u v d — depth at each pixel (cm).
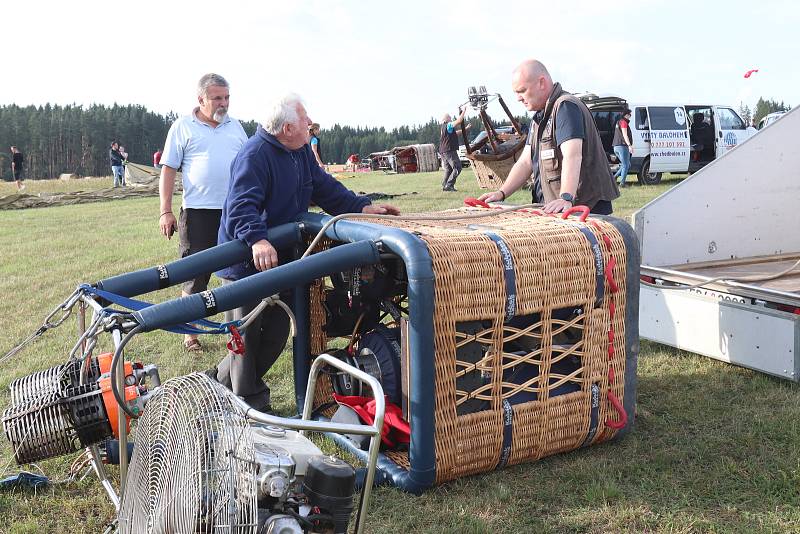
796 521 318
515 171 511
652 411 447
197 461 215
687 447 392
